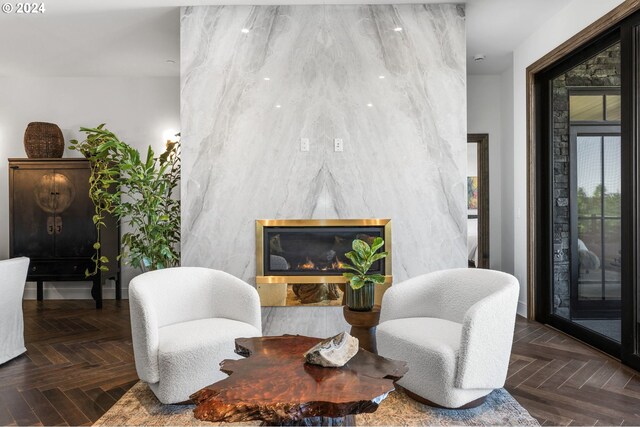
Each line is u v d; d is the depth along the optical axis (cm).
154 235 348
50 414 214
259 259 332
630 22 272
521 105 415
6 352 289
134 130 514
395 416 208
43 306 466
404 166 334
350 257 286
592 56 321
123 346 324
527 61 403
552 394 235
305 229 334
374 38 335
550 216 379
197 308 257
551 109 378
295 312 332
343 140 334
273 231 334
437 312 255
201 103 336
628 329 274
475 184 680
